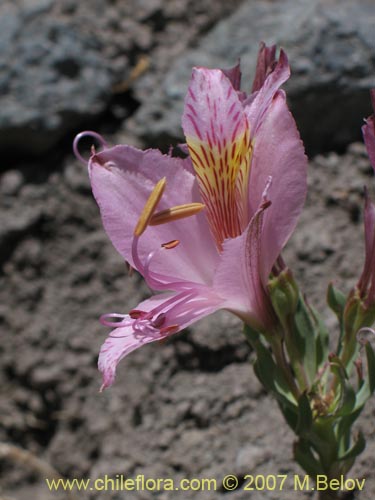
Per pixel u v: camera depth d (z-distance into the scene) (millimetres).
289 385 281
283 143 259
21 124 389
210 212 271
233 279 259
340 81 374
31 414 375
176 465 345
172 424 353
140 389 362
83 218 392
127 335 257
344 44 377
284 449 334
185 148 277
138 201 268
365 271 279
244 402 348
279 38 384
